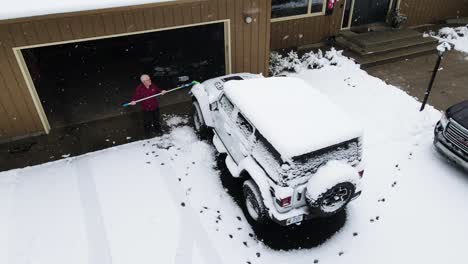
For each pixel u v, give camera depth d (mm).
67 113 9539
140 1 7457
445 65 12047
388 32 13500
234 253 5977
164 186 7281
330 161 5590
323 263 5809
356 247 6070
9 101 8078
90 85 10742
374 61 12141
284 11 12539
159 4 7664
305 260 5863
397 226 6414
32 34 7594
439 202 6863
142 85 8258
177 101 10062
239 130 6605
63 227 6430
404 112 9430
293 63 11938
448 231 6309
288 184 5438
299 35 13266
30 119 8477
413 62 12297
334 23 13594
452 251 5977
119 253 5977
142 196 7039
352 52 12750
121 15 8125
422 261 5828
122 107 9812
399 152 8094
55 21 7641
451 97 10156
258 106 6266
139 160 7957
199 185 7320
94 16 7910
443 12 15484
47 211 6738
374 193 7066
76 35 7984
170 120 9328
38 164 7832
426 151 8125
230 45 9664
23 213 6699
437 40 13188
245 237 6254
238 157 6777
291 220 5715
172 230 6363
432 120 8992
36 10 6836
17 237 6262
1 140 8469
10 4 6859
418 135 8609
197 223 6492
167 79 10859
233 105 6855
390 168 7648
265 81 7227
